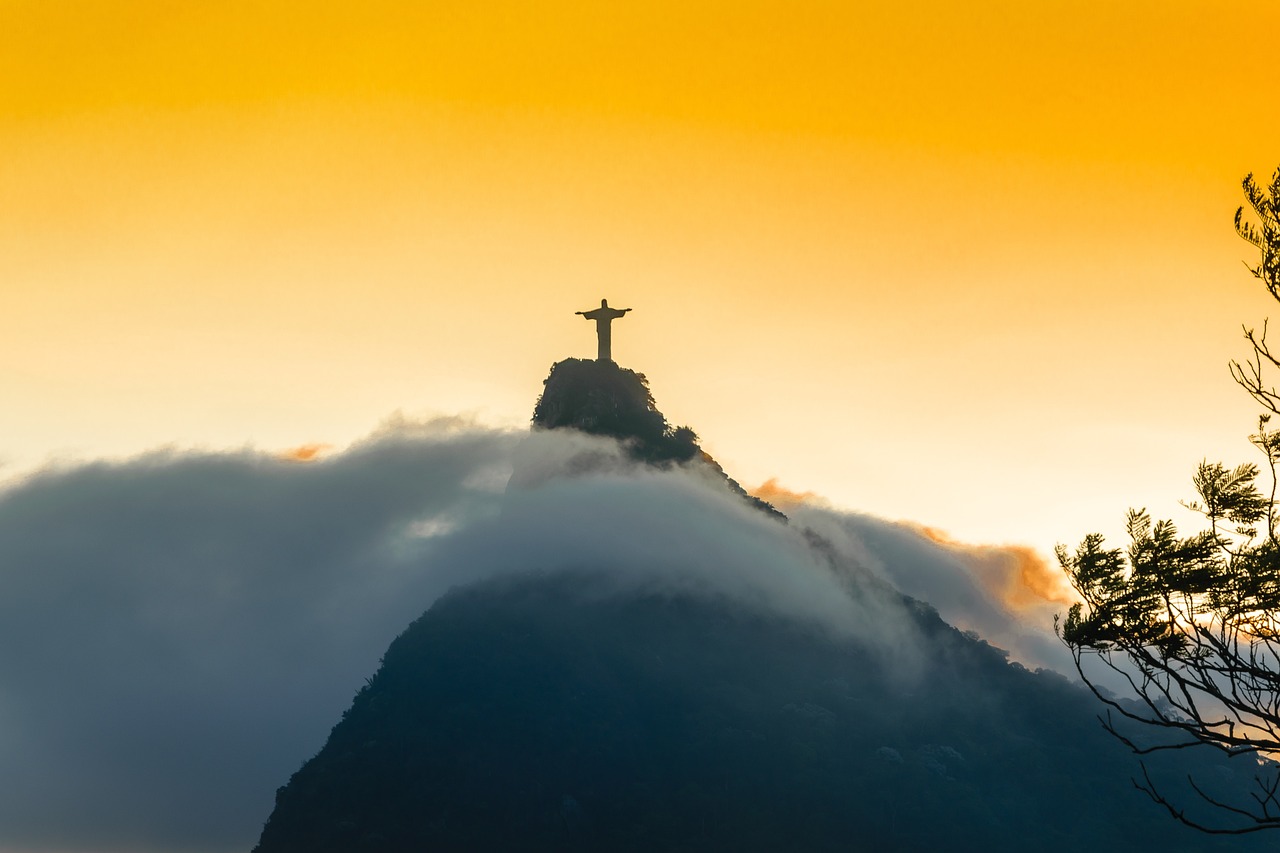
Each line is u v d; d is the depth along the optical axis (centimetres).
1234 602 8831
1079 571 9375
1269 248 8900
